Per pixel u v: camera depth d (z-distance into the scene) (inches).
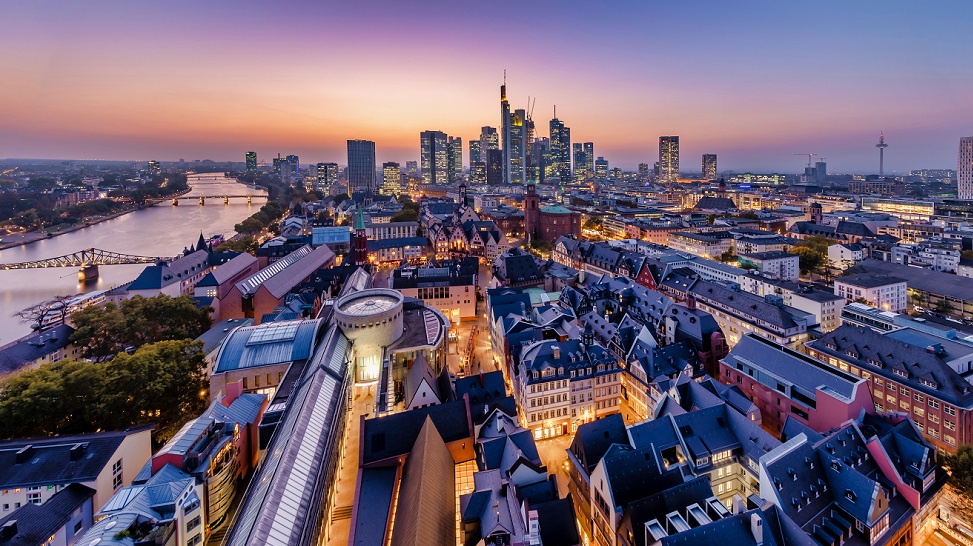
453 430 3053.6
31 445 2822.3
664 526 2219.5
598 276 6668.3
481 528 2219.5
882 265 7755.9
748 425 2871.6
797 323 4923.7
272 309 6230.3
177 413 3745.1
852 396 3078.2
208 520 2598.4
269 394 3818.9
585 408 3870.6
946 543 2618.1
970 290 6402.6
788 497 2288.4
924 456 2591.0
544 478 2571.4
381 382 3806.6
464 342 5738.2
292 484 2237.9
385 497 2647.6
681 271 6825.8
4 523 2266.2
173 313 5265.8
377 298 4726.9
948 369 3444.9
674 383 3481.8
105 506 2197.3
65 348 5064.0
